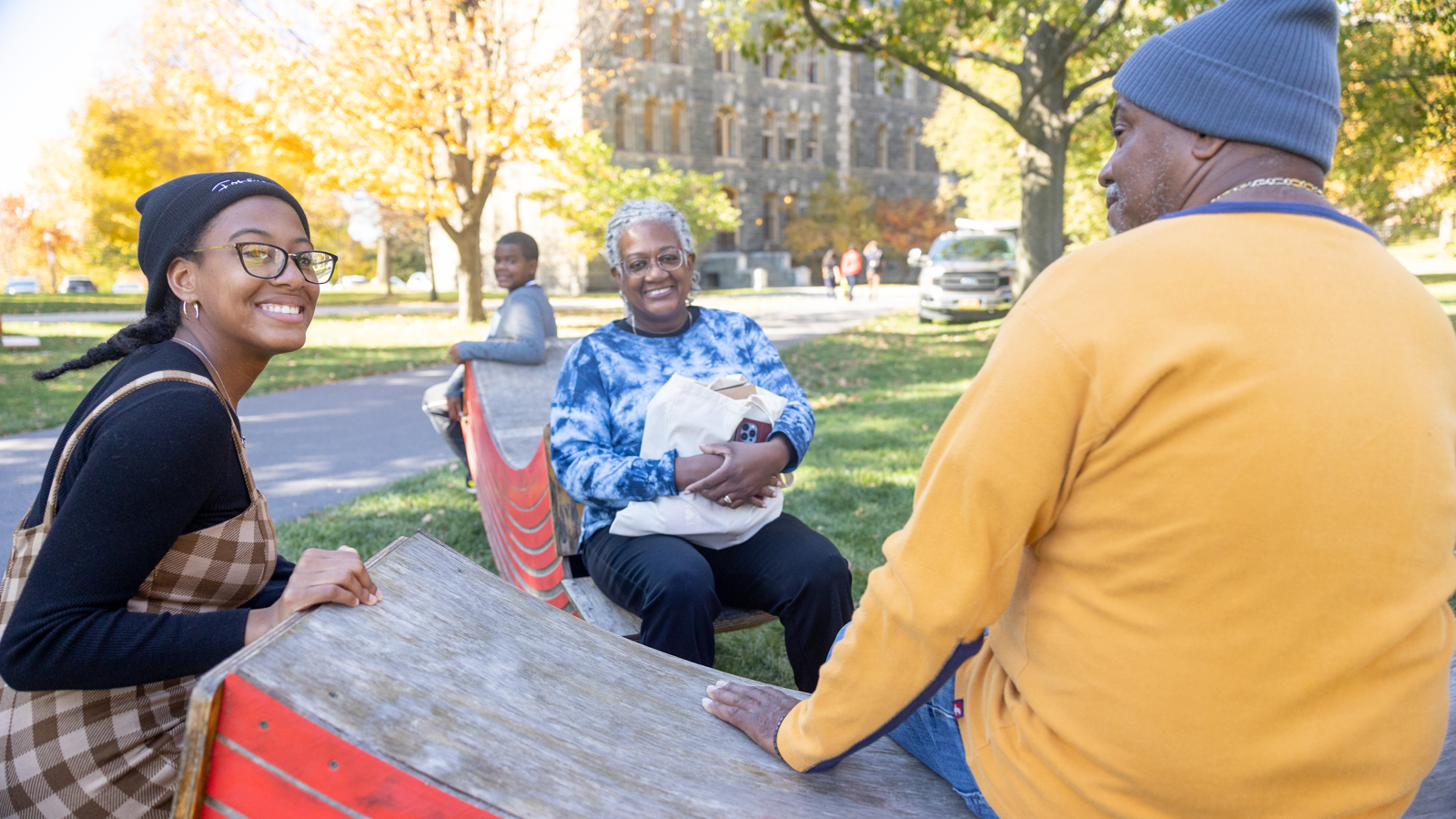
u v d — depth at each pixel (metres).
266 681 1.15
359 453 7.04
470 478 5.33
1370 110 12.98
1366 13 12.02
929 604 1.14
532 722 1.37
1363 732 1.03
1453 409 1.07
